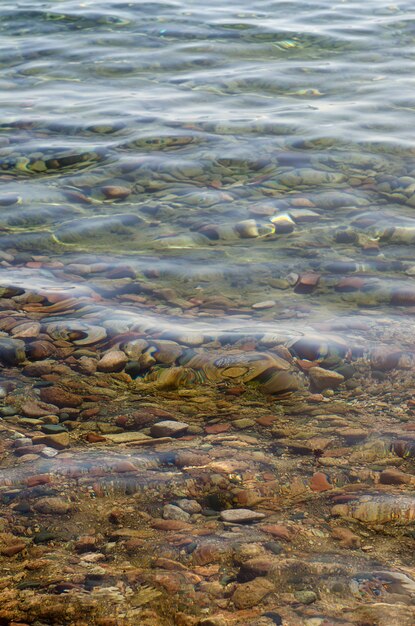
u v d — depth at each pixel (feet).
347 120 14.87
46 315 10.26
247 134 14.15
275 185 12.57
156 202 12.25
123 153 13.46
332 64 18.62
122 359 9.73
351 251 11.24
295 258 11.14
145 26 22.08
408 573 7.74
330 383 9.45
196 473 8.54
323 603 7.55
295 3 25.22
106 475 8.50
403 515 8.16
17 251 11.29
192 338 9.93
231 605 7.54
